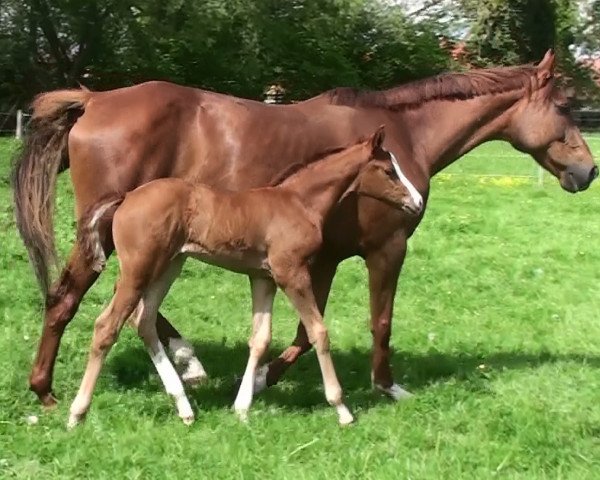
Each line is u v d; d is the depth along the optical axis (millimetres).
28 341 5891
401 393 5199
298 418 4715
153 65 25594
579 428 4461
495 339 6652
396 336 6664
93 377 4449
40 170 4793
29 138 4844
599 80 40406
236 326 6836
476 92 5473
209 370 5711
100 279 7898
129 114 4762
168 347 5434
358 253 5129
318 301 5219
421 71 29672
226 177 4895
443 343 6520
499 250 10094
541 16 34969
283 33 26938
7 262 8070
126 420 4562
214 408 4852
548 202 14227
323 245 5066
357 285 8320
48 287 4781
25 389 4980
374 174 4781
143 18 25016
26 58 24359
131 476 3885
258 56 26938
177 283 8008
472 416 4703
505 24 34719
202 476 3900
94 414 4621
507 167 19609
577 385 5305
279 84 28312
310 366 5902
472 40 34875
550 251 10164
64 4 23828
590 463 4062
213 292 7777
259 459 4094
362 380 5605
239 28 26516
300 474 3912
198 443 4297
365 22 28922
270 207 4527
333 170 4688
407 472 3916
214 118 4902
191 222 4438
